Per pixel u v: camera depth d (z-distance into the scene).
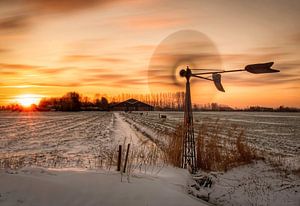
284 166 12.70
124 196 7.20
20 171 8.28
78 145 23.91
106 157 15.75
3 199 6.20
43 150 21.31
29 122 61.53
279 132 35.69
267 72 11.12
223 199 9.50
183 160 11.91
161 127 42.22
